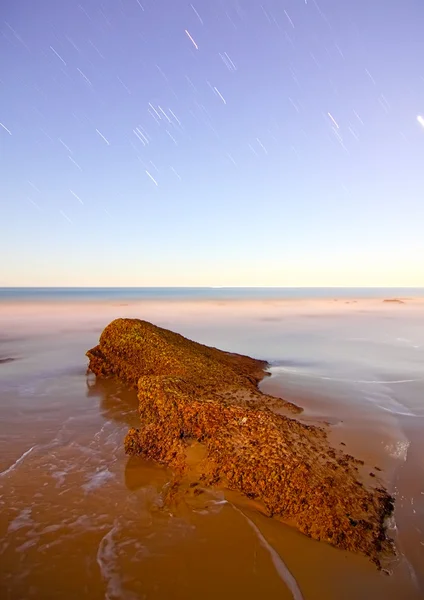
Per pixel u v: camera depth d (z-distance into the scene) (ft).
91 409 33.65
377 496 18.65
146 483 20.61
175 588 13.21
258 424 23.30
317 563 14.67
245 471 19.83
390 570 14.47
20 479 20.83
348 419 29.07
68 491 19.63
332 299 305.12
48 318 126.11
